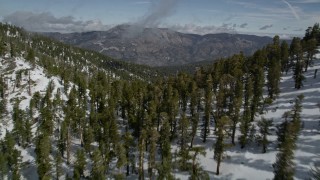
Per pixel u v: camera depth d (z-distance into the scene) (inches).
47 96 4397.1
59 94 4911.4
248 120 2935.5
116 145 2878.9
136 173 2849.4
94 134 3449.8
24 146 3617.1
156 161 2952.8
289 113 2728.8
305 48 4687.5
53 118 4023.1
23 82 5462.6
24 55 7190.0
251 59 4943.4
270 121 2738.7
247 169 2556.6
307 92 3772.1
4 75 5723.4
